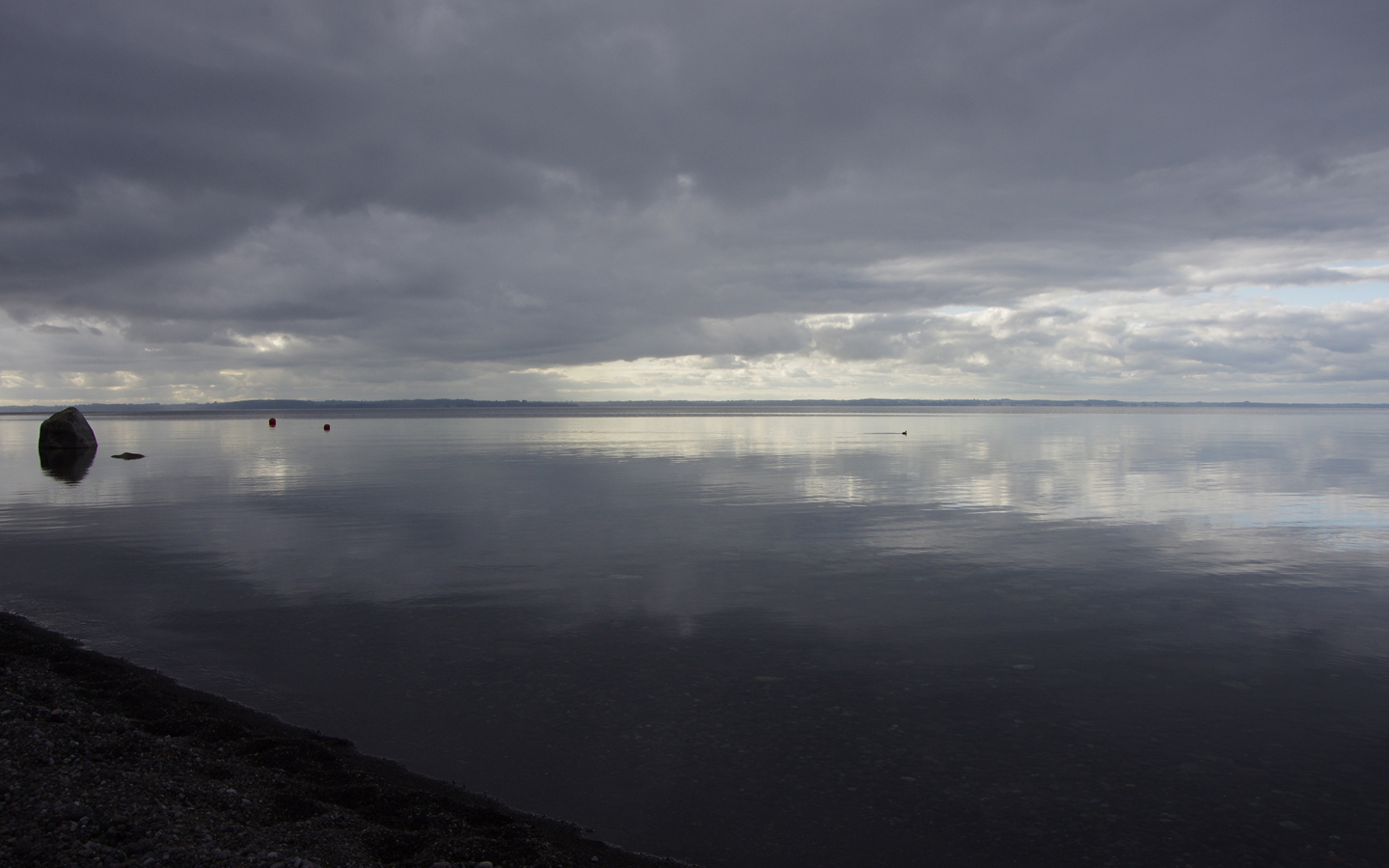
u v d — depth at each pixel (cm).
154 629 989
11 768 569
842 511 1944
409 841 510
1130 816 573
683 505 2048
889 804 589
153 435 5978
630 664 874
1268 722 723
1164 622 1022
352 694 786
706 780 623
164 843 486
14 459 3550
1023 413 17900
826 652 912
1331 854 525
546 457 3700
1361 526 1736
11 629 974
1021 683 818
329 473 2923
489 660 885
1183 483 2556
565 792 604
